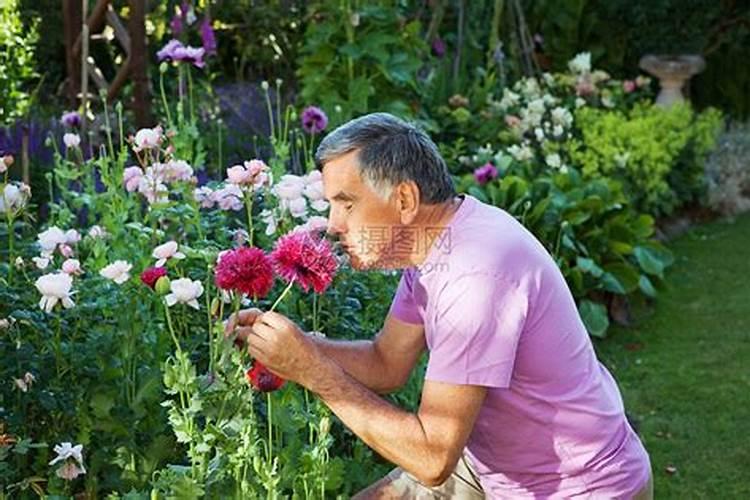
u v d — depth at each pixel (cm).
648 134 700
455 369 223
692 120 807
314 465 261
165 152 338
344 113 584
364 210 228
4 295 285
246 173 314
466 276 224
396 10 593
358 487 303
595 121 696
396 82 593
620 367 516
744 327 564
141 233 323
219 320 247
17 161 512
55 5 773
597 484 239
